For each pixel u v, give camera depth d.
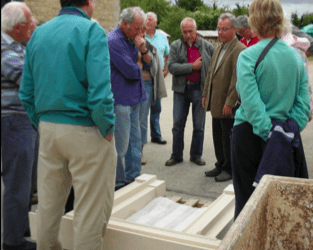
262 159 2.29
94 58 1.93
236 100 3.88
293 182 1.74
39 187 2.20
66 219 2.64
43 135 2.09
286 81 2.30
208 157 5.25
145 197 3.46
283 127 2.32
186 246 2.33
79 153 2.04
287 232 1.74
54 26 2.01
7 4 2.50
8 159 2.50
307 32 4.15
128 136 3.73
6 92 2.40
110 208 2.31
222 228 2.86
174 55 4.61
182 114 4.81
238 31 4.48
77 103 2.00
